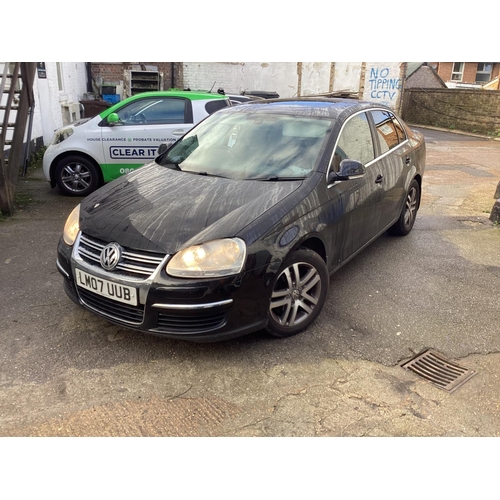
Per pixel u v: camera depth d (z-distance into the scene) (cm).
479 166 1128
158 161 430
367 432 261
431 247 539
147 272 289
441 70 3081
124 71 1698
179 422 265
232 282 290
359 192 400
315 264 345
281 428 263
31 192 745
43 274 444
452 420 271
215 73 1836
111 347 329
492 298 417
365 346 340
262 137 400
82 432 256
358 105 451
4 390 285
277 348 333
